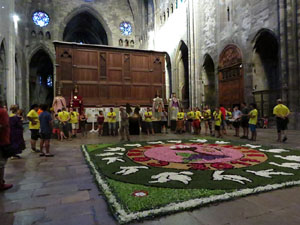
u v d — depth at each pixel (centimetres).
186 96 2689
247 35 1591
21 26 3328
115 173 448
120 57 1952
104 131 1310
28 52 3541
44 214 285
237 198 323
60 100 1361
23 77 3369
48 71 4591
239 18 1672
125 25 4144
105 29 4038
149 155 636
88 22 4484
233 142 869
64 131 1135
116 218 267
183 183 380
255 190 341
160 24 3166
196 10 2206
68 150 783
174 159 577
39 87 4366
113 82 1909
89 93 1822
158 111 1477
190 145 816
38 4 3644
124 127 1011
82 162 587
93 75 1847
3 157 386
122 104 1852
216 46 1952
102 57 1889
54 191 369
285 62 1274
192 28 2227
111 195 330
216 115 1080
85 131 1349
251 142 862
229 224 250
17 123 628
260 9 1472
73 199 334
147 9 3881
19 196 347
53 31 3725
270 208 290
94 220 268
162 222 257
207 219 262
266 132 1192
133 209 280
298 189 356
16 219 271
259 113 1524
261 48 1577
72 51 1784
